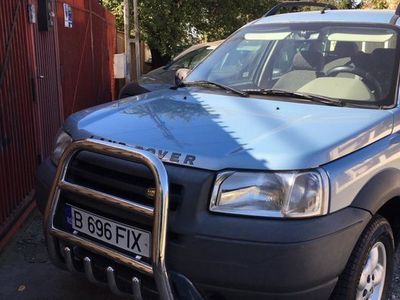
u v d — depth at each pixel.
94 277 2.76
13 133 4.50
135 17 14.13
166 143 2.64
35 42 5.23
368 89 3.39
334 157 2.56
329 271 2.40
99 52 10.00
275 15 4.46
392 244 3.05
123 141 2.74
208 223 2.38
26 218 4.61
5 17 4.29
